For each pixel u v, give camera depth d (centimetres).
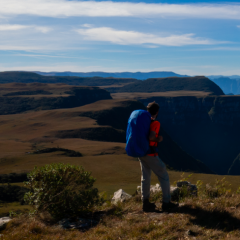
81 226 467
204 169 19712
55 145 12750
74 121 19350
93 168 7862
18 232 434
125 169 7862
